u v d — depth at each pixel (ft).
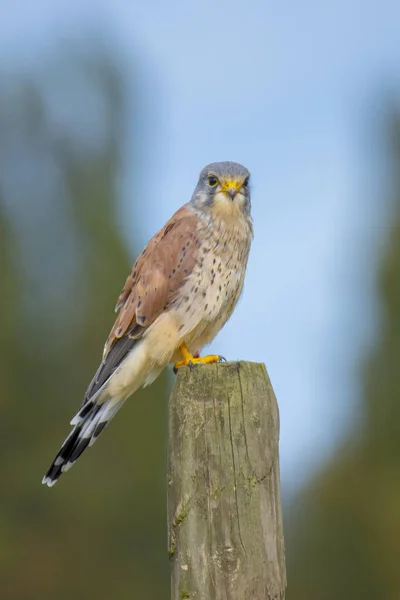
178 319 25.07
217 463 16.67
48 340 62.39
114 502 56.75
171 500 16.90
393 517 55.31
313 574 54.60
